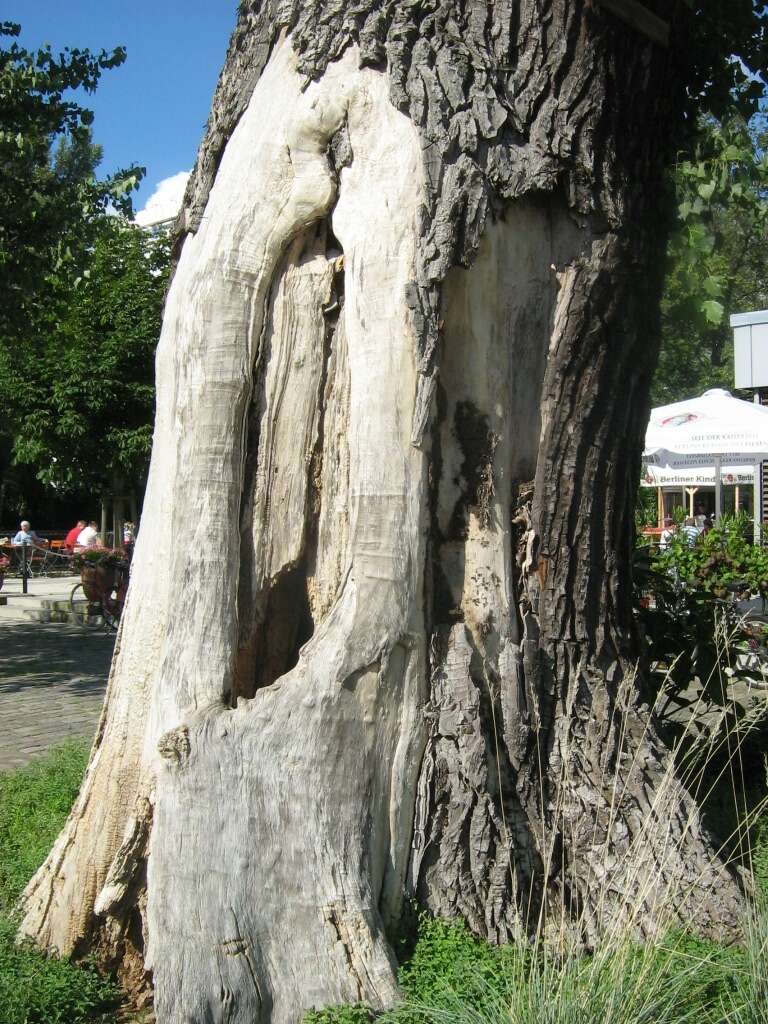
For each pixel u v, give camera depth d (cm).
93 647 1466
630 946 358
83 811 430
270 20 428
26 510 4441
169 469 424
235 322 409
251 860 359
